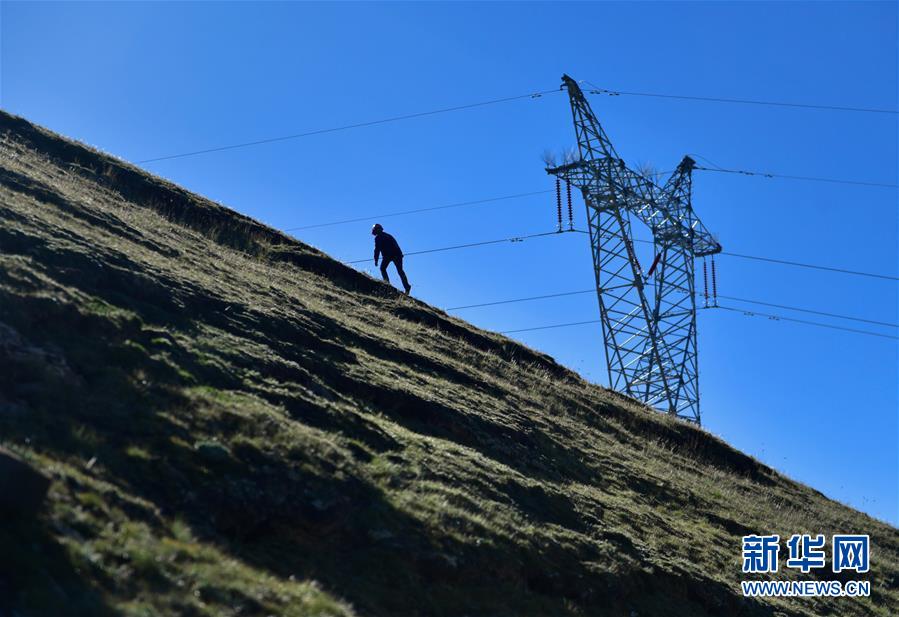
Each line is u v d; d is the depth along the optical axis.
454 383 21.91
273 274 25.20
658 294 51.62
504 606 11.56
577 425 25.14
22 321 11.75
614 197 48.53
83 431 9.94
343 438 13.51
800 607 18.30
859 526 28.62
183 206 28.98
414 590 10.69
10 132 27.33
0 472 7.47
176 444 10.63
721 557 18.84
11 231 14.56
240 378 13.82
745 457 31.45
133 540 8.23
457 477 14.51
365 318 25.23
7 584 6.84
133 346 12.62
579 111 50.09
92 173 26.89
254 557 9.70
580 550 14.38
